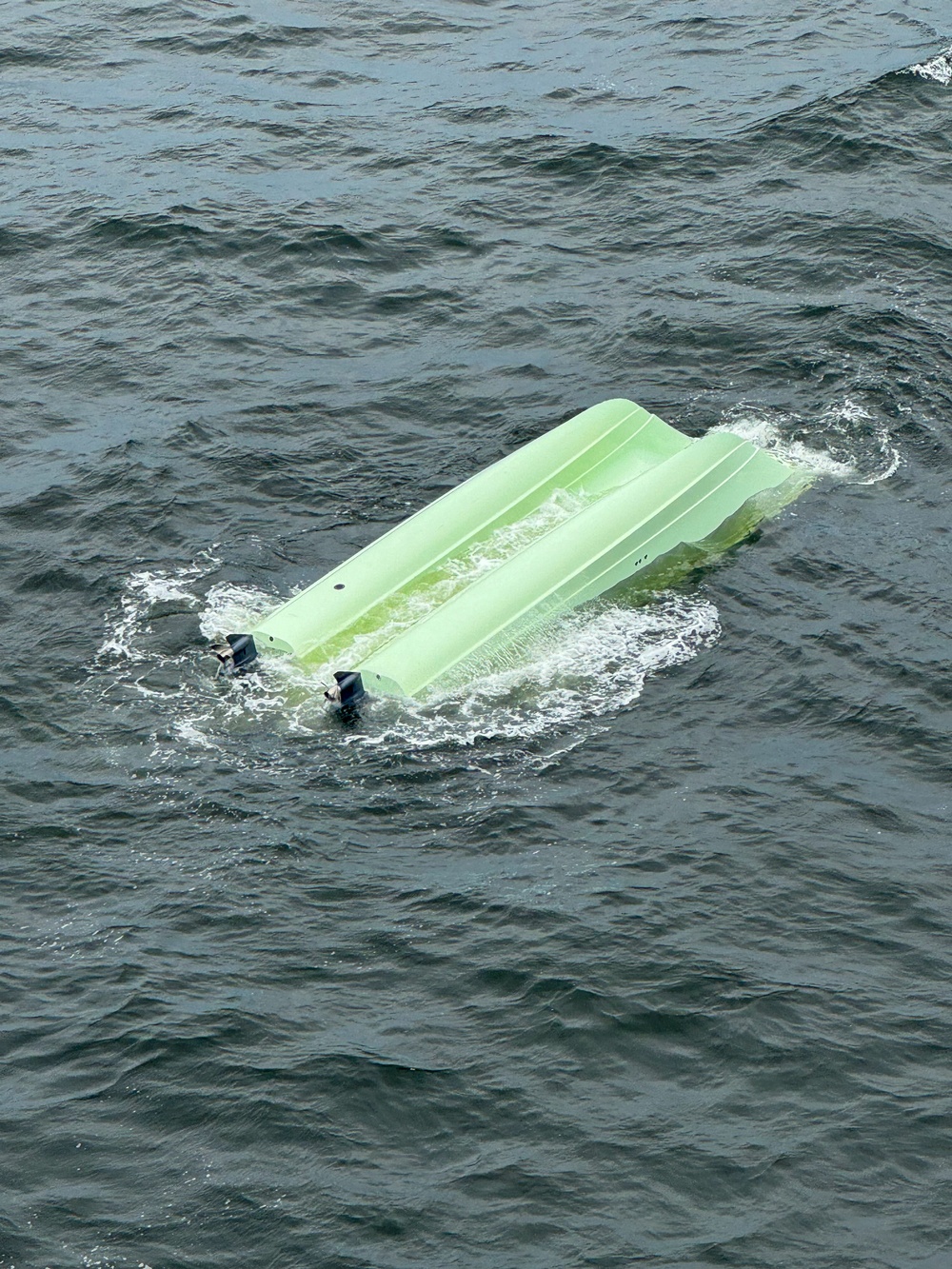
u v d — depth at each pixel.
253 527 77.62
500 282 97.25
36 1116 49.94
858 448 82.69
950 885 58.28
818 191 104.12
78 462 82.12
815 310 92.88
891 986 54.34
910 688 67.25
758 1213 47.03
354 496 79.94
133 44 125.69
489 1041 52.44
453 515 76.00
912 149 107.94
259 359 90.69
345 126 114.00
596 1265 45.56
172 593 73.12
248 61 123.00
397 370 89.69
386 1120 49.88
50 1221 46.81
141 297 96.06
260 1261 45.75
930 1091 50.66
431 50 124.44
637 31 125.94
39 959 55.47
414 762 63.69
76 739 65.00
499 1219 46.88
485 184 106.62
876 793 62.28
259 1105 50.22
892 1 128.88
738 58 120.88
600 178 106.50
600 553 73.38
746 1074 51.31
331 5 131.38
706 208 103.19
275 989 54.31
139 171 108.44
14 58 123.50
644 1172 48.19
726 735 65.19
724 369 89.06
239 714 66.06
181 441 83.56
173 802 61.91
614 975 54.59
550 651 69.25
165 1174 48.25
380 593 71.50
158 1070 51.41
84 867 59.09
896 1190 47.69
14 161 110.12
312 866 59.09
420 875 58.75
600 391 87.75
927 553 75.19
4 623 71.44
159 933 56.50
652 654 69.44
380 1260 45.72
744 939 56.09
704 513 77.06
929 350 89.62
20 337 92.69
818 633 70.44
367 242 100.62
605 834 60.50
